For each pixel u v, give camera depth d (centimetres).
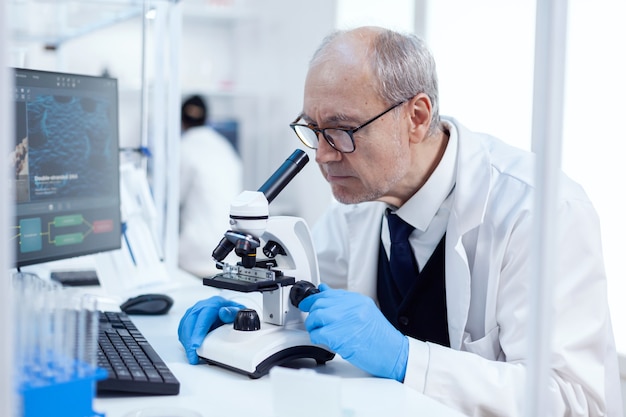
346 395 104
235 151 423
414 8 278
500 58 251
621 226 188
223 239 114
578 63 193
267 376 111
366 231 167
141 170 192
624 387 165
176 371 113
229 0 427
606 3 190
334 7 357
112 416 91
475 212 143
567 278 130
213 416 92
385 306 161
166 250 208
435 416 95
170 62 202
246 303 144
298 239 124
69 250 151
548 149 71
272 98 434
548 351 73
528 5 240
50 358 82
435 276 149
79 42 383
